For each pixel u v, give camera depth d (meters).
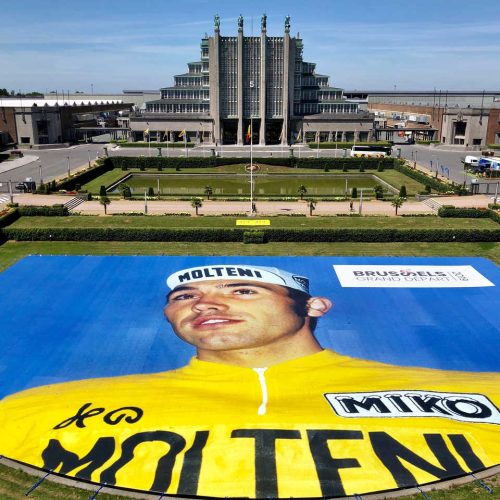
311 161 137.62
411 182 119.44
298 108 180.88
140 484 29.31
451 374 40.31
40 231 72.50
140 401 36.34
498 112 168.75
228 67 169.25
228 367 40.69
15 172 123.56
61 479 29.86
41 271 60.41
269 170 134.62
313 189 114.44
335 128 179.25
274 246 70.38
